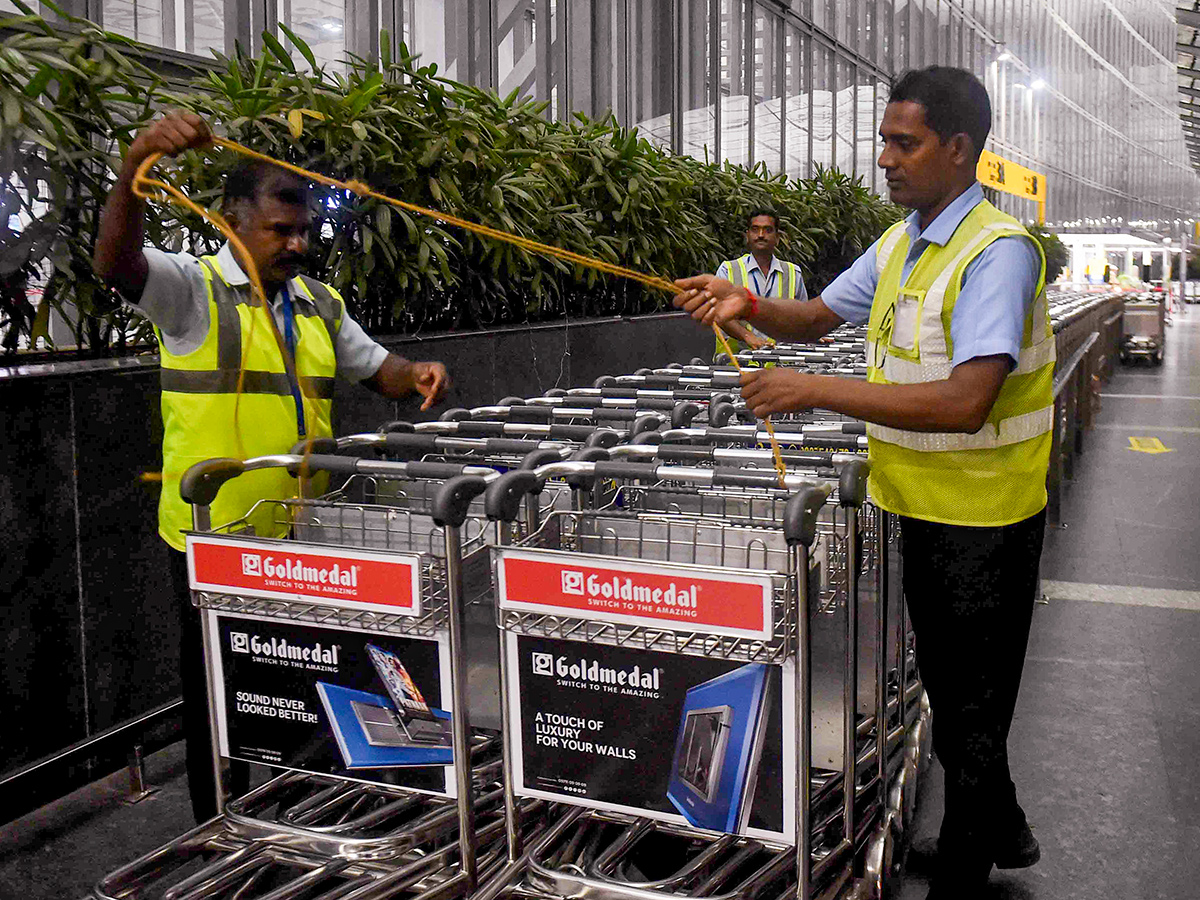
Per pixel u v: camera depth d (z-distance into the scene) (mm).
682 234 7715
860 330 5758
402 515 2619
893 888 2746
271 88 4312
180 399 2594
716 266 8547
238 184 2588
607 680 2143
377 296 4914
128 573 3328
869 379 2490
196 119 2223
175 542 2637
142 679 3402
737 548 2420
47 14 5477
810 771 2049
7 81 3080
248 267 2293
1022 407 2359
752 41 15508
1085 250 37719
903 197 2344
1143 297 19266
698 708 2080
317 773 2344
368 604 2203
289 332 2715
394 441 2846
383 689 2256
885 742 2764
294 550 2244
